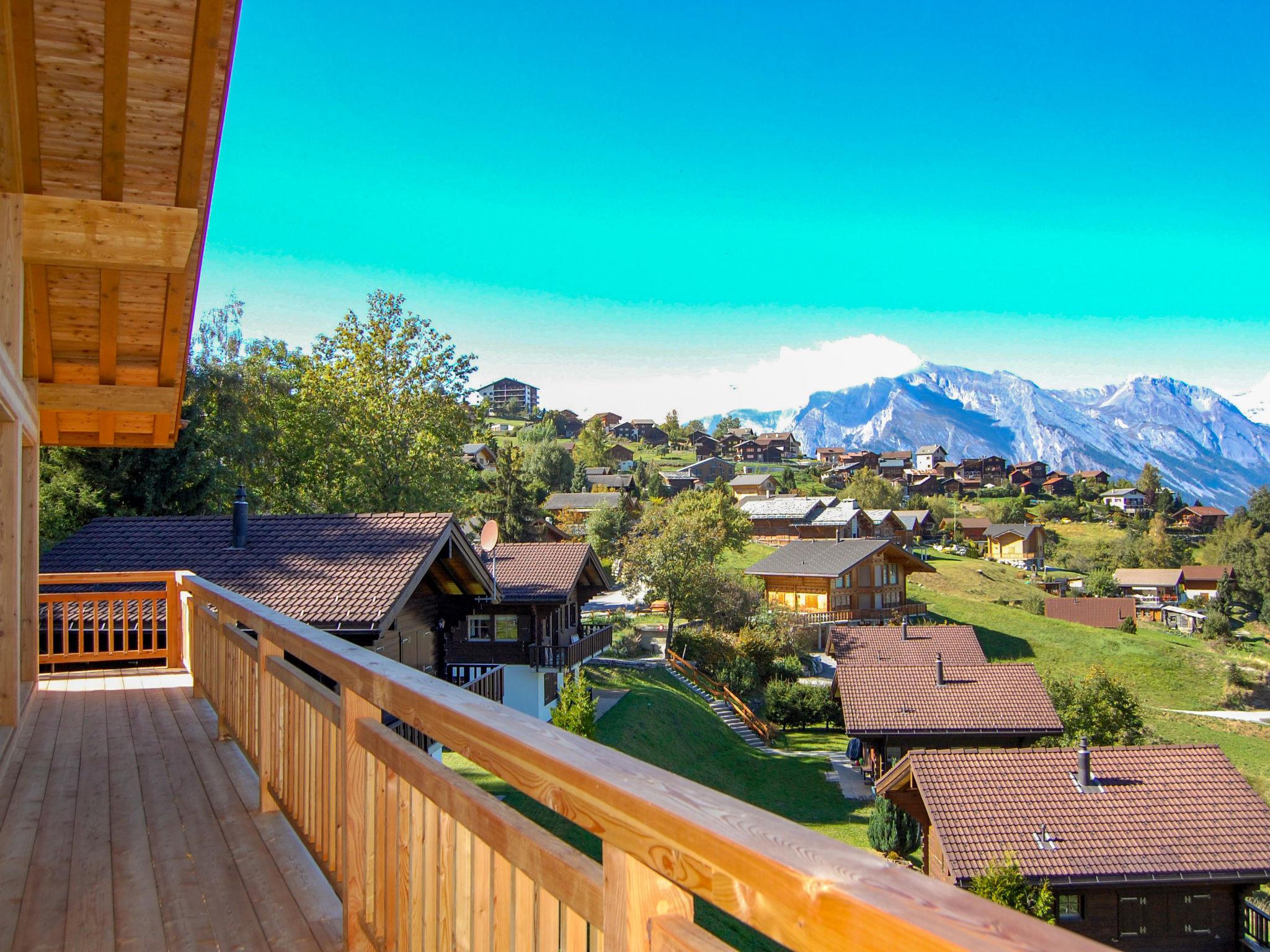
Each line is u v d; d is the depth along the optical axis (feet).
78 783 19.25
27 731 24.04
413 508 113.91
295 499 114.42
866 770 90.02
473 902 7.66
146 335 29.40
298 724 14.75
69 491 84.02
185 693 29.27
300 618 41.93
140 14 18.99
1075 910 52.47
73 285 26.32
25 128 21.09
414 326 118.01
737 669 124.06
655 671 116.47
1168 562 324.60
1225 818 54.08
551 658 89.71
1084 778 56.65
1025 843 53.06
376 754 10.02
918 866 67.00
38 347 29.22
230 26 19.52
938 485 496.64
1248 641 219.00
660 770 5.48
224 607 21.34
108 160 22.17
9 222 20.02
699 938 4.51
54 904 13.11
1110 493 491.31
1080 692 98.63
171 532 52.01
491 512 171.53
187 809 17.34
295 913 12.64
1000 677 90.63
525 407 601.62
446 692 8.28
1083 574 323.98
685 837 4.54
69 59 19.58
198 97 20.79
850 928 3.49
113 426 35.81
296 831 14.60
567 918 6.10
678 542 132.98
